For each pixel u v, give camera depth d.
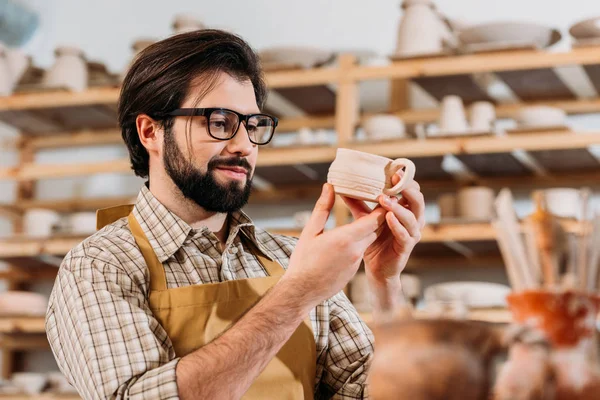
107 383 1.26
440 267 3.72
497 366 0.61
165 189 1.49
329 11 4.12
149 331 1.30
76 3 4.50
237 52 1.49
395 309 0.67
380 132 3.49
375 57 4.01
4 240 3.95
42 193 4.43
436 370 0.62
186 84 1.45
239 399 1.23
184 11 4.34
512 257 0.63
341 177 1.23
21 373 4.19
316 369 1.50
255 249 1.55
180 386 1.20
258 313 1.23
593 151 3.44
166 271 1.42
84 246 1.42
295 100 3.92
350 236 1.20
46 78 4.10
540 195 0.65
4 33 4.45
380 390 0.64
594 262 0.62
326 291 1.22
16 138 4.48
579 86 3.62
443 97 3.78
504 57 3.37
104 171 3.99
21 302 3.87
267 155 3.64
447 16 3.77
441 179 3.76
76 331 1.32
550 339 0.60
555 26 3.72
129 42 4.39
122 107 1.56
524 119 3.34
